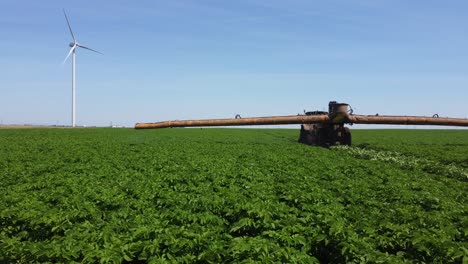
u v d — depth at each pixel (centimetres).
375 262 881
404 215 1240
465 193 1761
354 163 2716
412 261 948
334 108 4016
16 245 996
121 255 922
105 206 1416
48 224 1144
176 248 943
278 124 4209
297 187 1692
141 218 1182
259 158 2878
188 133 6712
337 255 1028
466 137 6166
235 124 4319
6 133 6034
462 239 1077
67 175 2025
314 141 4375
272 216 1230
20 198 1450
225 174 2031
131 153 3127
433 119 4225
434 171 2619
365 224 1141
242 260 890
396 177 2123
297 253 920
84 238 1005
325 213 1252
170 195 1506
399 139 5619
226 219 1307
